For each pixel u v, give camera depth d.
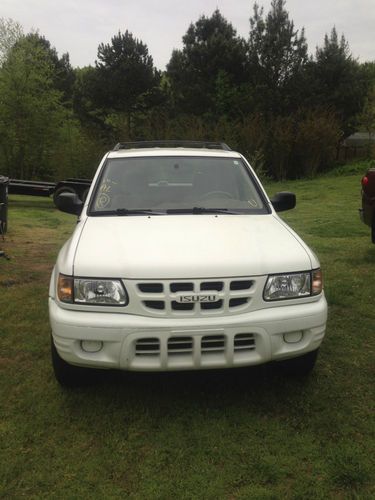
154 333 2.85
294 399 3.30
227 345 2.90
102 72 35.75
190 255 3.02
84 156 22.64
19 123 20.78
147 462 2.70
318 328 3.08
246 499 2.43
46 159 22.39
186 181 4.27
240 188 4.27
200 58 33.69
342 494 2.46
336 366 3.76
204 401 3.30
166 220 3.69
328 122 25.75
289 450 2.79
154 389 3.44
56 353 3.24
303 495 2.45
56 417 3.11
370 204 6.68
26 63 20.91
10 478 2.57
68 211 4.31
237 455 2.76
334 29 32.66
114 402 3.29
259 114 27.20
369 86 33.88
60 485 2.53
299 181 23.70
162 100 36.06
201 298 2.87
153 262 2.94
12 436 2.92
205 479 2.57
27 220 11.54
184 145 5.29
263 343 2.94
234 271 2.94
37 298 5.39
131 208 3.98
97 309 2.92
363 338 4.27
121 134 26.02
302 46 32.12
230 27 34.75
